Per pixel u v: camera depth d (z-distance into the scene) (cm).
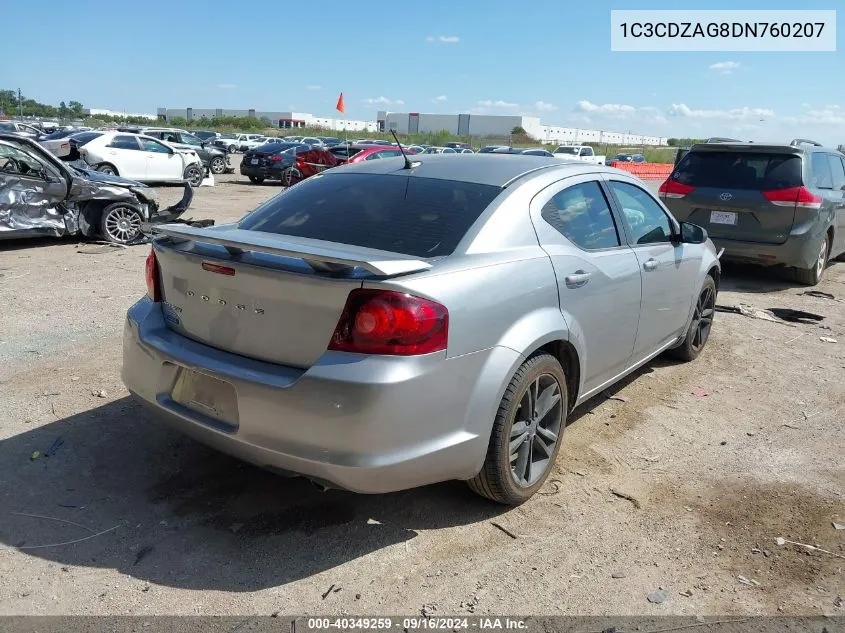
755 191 824
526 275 319
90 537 302
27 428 400
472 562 295
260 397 274
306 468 273
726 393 497
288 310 275
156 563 287
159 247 320
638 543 311
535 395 331
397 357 265
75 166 1054
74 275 786
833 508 345
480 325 291
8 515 316
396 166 388
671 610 269
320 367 265
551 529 320
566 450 399
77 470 357
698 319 553
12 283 738
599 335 380
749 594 279
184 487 345
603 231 396
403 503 338
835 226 902
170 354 305
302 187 393
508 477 319
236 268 282
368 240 320
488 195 340
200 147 2655
